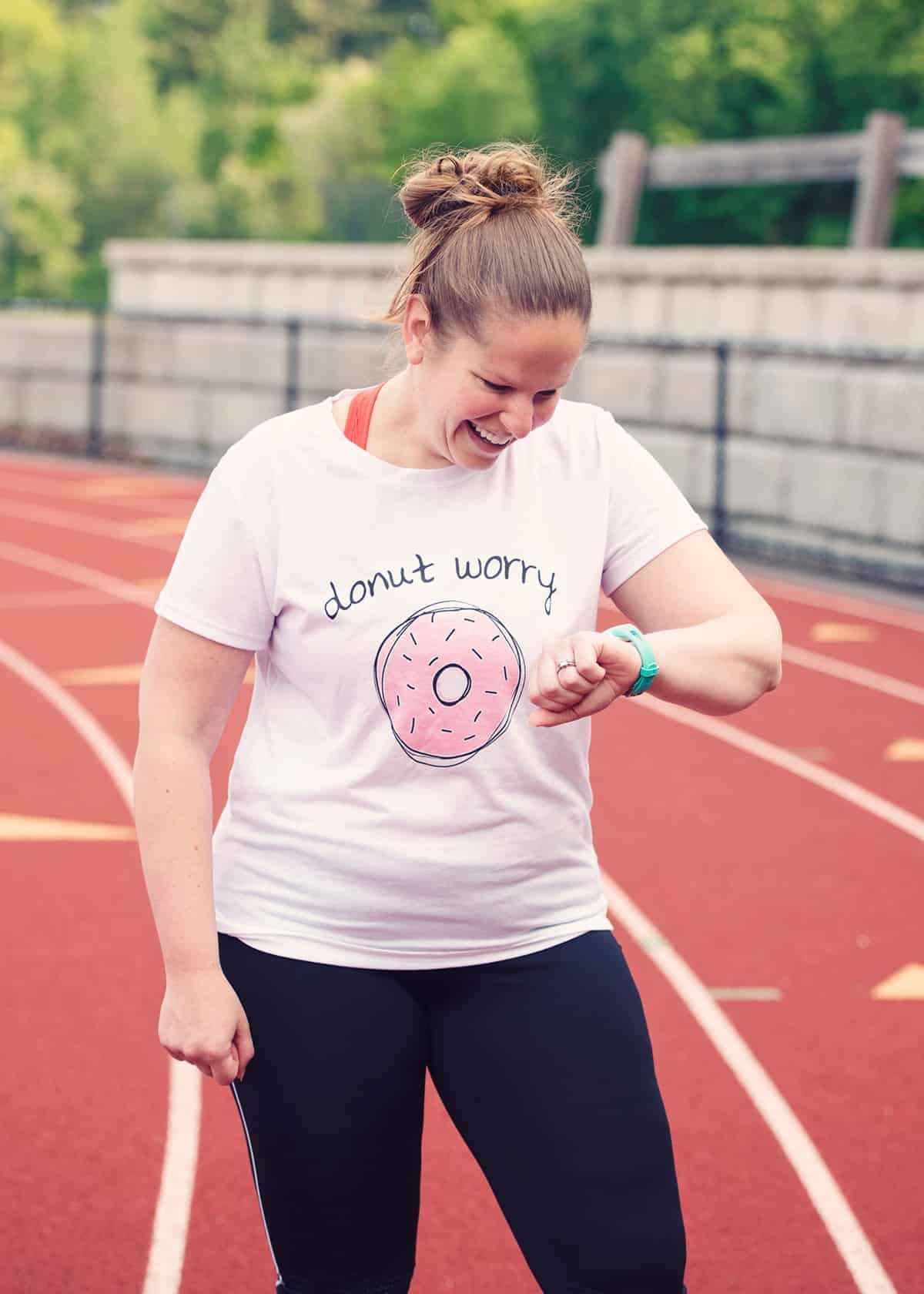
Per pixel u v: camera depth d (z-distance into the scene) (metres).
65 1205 2.93
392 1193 1.80
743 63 37.28
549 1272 1.72
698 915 4.47
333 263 14.39
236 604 1.76
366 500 1.72
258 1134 1.79
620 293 12.26
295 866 1.77
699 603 1.77
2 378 17.27
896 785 5.83
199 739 1.79
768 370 11.05
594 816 5.38
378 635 1.71
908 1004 3.90
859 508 10.45
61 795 5.52
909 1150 3.18
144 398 15.96
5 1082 3.41
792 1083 3.47
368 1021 1.76
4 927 4.29
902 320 10.31
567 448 1.79
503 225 1.62
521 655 1.72
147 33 59.31
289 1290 1.83
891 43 36.16
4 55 57.16
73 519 12.45
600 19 40.88
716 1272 2.75
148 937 4.24
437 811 1.74
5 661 7.67
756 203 35.25
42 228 55.25
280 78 57.19
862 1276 2.74
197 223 55.62
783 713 6.88
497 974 1.79
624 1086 1.73
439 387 1.65
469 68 45.84
